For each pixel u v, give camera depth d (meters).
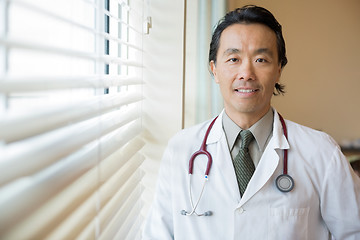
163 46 1.40
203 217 1.12
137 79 1.27
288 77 2.56
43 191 0.59
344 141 2.59
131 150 1.15
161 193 1.25
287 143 1.17
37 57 0.82
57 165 0.70
